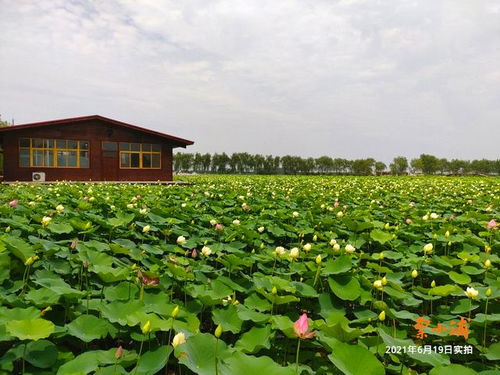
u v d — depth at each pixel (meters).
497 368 2.78
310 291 3.47
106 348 2.82
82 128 23.58
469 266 4.20
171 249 4.82
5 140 21.73
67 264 3.79
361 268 4.32
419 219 6.96
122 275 3.33
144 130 24.98
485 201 10.73
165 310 2.89
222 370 2.12
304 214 7.88
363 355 2.21
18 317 2.49
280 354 2.79
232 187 14.31
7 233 4.51
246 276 3.89
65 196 8.62
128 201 8.23
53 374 2.23
